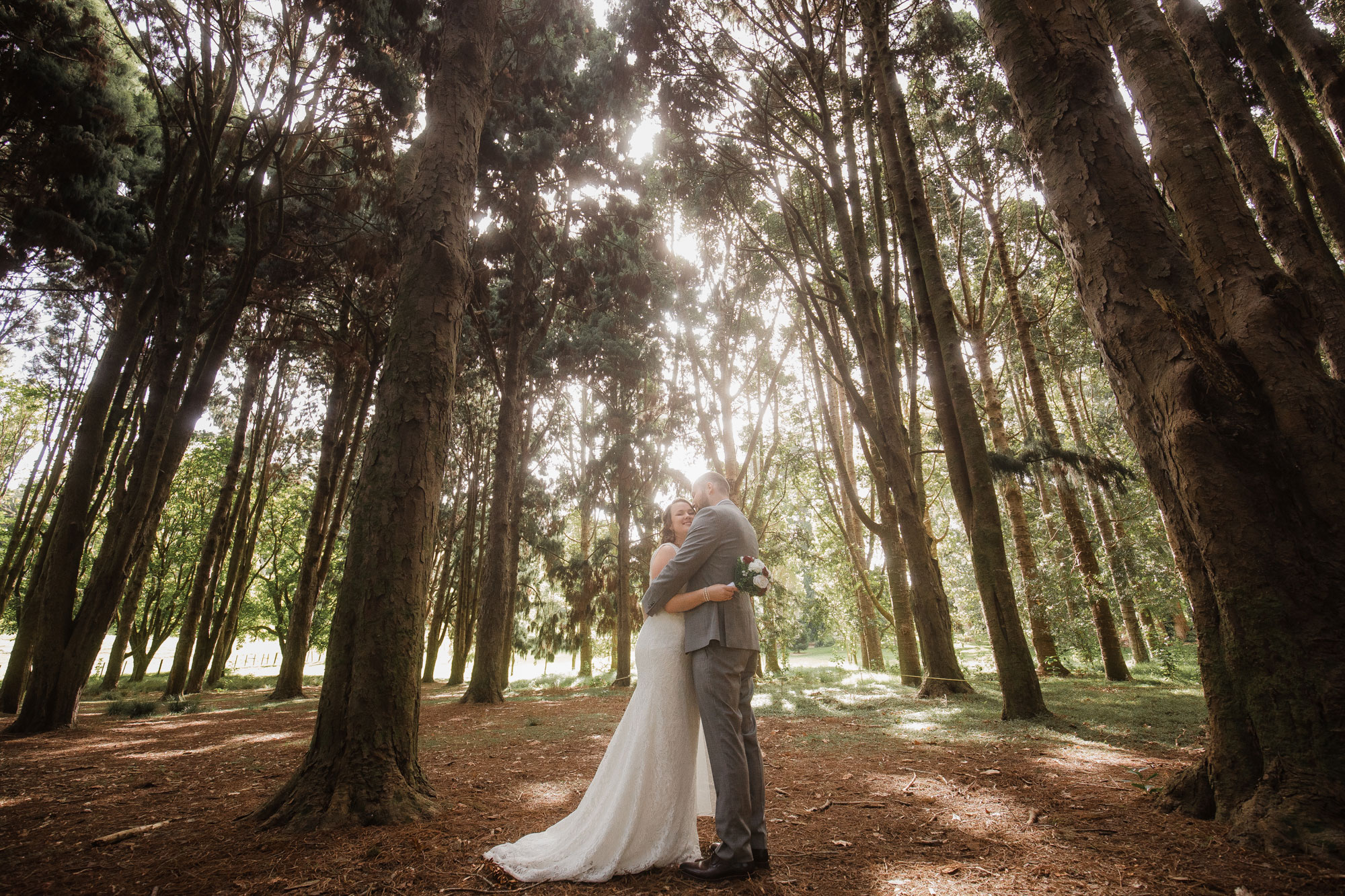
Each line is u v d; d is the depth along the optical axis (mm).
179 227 9891
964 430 7531
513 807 3820
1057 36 3689
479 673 12172
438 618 23281
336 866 2818
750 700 3027
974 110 13984
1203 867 2451
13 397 23016
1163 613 16484
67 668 8289
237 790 4504
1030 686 6684
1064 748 5102
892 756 5090
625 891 2520
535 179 13742
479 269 13805
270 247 10477
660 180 16453
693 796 2918
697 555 3014
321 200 13461
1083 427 21031
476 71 5125
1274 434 2895
